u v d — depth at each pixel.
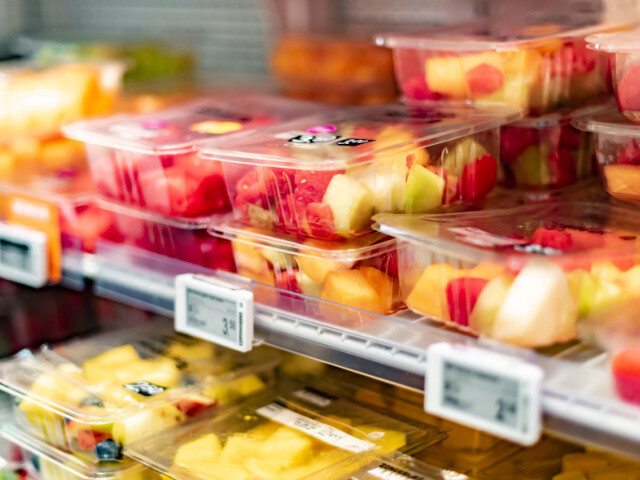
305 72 1.83
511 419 0.84
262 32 2.11
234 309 1.11
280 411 1.31
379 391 1.37
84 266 1.40
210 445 1.21
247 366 1.39
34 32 2.38
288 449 1.16
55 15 2.46
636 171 1.09
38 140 1.63
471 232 1.01
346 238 1.10
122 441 1.22
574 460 1.17
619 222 1.05
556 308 0.91
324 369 1.45
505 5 1.69
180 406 1.27
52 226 1.42
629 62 1.06
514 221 1.07
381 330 1.01
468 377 0.87
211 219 1.27
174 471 1.14
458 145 1.17
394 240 1.11
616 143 1.11
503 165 1.28
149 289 1.30
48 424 1.29
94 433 1.22
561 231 1.01
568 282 0.92
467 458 1.19
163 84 2.05
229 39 2.19
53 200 1.40
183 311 1.19
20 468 1.33
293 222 1.13
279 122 1.40
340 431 1.23
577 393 0.83
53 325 1.61
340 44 1.78
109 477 1.21
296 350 1.08
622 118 1.12
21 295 1.64
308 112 1.49
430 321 1.06
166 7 2.30
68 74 1.71
